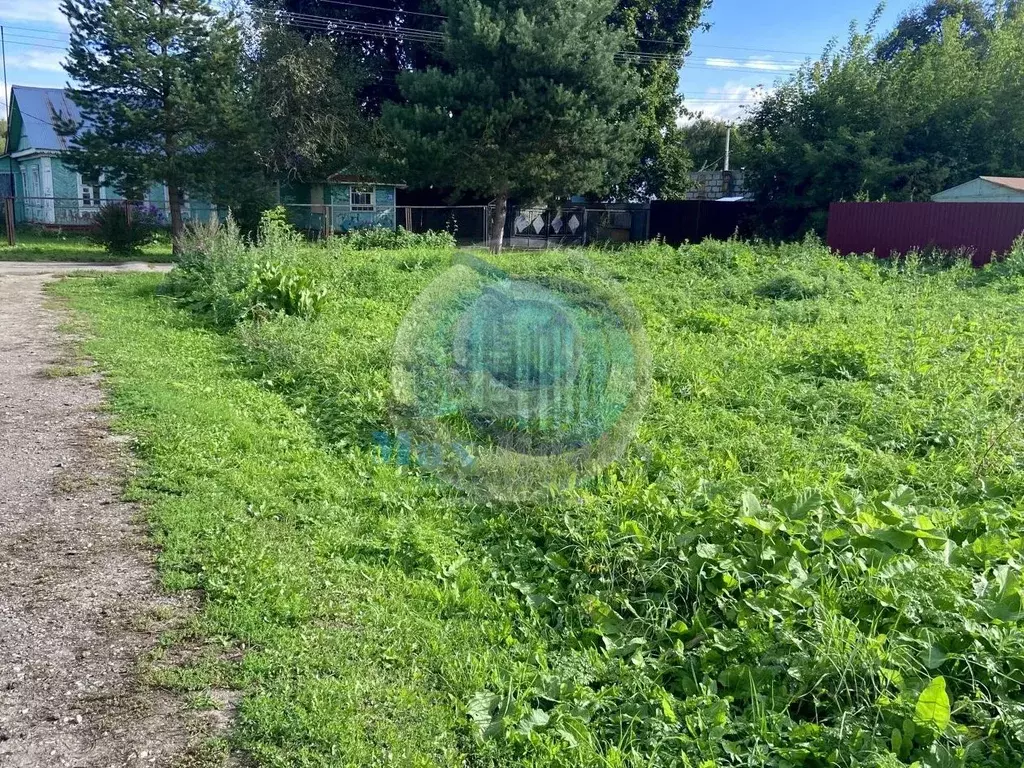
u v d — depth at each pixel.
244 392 6.30
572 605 3.30
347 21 24.78
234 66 19.25
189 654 2.88
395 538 3.79
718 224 24.14
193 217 24.89
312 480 4.52
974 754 2.25
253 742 2.45
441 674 2.81
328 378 6.48
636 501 3.87
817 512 3.47
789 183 22.75
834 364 6.74
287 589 3.30
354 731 2.49
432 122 20.02
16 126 29.72
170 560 3.53
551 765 2.37
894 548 3.18
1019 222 15.70
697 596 3.13
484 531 3.95
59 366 7.09
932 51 21.56
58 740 2.46
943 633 2.63
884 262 15.84
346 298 10.39
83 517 3.98
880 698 2.40
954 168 20.48
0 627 3.03
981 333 8.09
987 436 4.84
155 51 18.27
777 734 2.42
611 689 2.70
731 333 8.53
